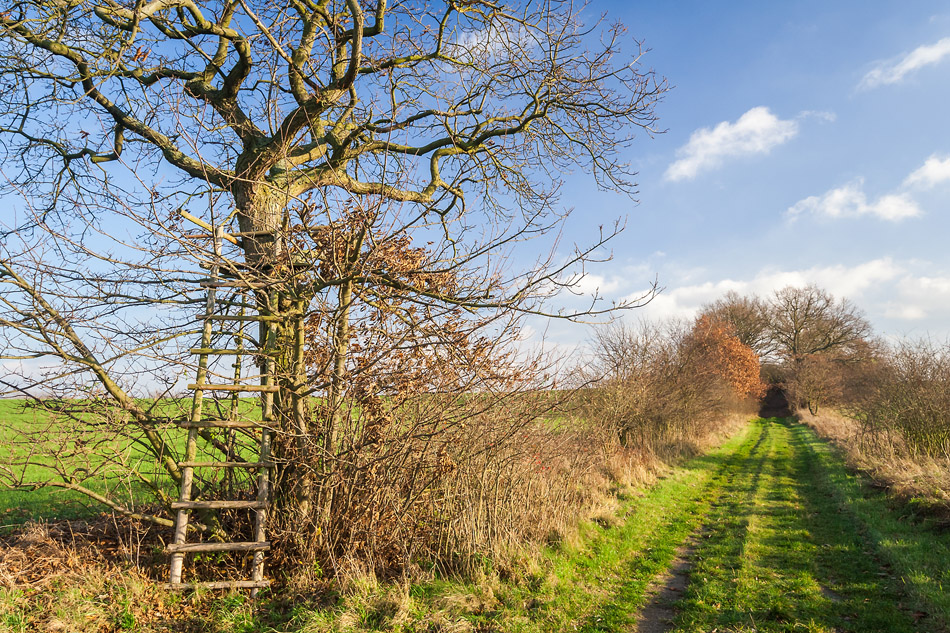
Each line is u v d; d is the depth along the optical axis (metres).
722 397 26.36
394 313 6.36
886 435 15.34
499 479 7.12
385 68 8.28
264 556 5.94
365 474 6.06
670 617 5.69
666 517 10.36
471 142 9.59
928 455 13.66
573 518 8.32
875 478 12.66
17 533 6.66
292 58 7.70
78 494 9.05
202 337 5.98
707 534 9.35
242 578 5.70
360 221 5.80
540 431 7.96
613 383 14.81
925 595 5.83
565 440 8.73
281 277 6.18
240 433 6.55
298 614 5.04
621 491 11.80
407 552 6.20
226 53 8.30
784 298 56.00
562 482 8.74
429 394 6.40
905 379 15.51
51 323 5.39
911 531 8.45
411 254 6.51
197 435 5.96
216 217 5.60
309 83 7.41
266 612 5.22
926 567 6.75
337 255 6.22
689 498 12.50
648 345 18.31
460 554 6.26
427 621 4.96
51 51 7.74
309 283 6.10
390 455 6.04
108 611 4.94
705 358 23.69
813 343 53.97
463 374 6.33
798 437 29.19
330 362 6.12
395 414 6.30
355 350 6.34
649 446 16.70
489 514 6.82
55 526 6.62
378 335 6.36
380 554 6.06
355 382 6.13
